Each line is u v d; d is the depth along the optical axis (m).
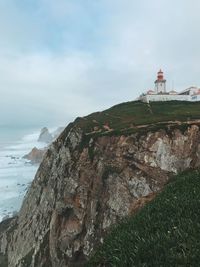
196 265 12.70
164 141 71.31
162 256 13.62
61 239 72.44
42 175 91.31
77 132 82.38
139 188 67.88
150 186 67.69
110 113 93.56
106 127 81.88
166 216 17.44
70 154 80.50
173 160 70.06
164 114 88.81
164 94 115.81
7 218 126.12
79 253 69.38
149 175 68.81
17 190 167.62
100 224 67.88
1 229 113.62
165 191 24.11
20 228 93.19
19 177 195.00
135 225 18.02
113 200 68.25
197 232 14.65
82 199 72.81
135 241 15.70
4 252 100.44
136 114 92.56
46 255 76.50
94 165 74.25
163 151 70.62
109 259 15.59
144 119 82.56
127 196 67.69
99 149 75.19
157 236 15.09
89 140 78.12
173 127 73.06
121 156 71.88
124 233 17.20
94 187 72.00
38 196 90.19
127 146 72.38
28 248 84.50
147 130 73.31
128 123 80.62
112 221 66.38
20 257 86.12
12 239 97.31
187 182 23.91
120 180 69.12
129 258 14.36
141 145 71.75
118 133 75.00
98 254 16.75
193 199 18.53
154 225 16.62
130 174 69.19
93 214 69.69
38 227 83.94
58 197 78.38
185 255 13.27
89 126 83.06
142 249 14.49
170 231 15.17
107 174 71.06
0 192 163.88
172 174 68.94
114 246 16.28
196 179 23.81
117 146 73.06
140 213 20.16
